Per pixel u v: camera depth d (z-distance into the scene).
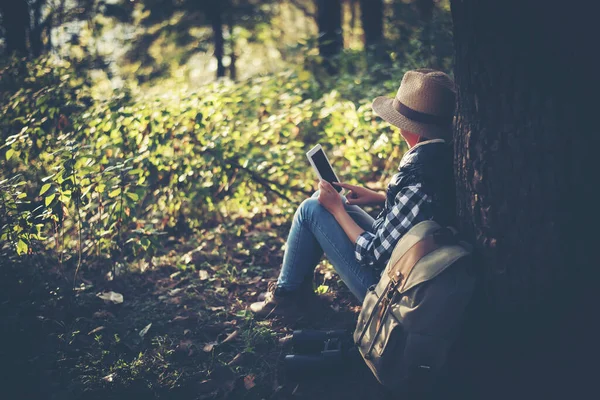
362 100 4.77
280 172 4.25
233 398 2.61
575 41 2.00
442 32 5.41
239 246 4.11
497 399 2.30
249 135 4.40
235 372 2.76
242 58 11.57
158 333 3.12
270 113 4.84
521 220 2.13
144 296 3.55
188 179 4.21
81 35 8.24
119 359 2.86
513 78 2.06
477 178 2.19
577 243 2.09
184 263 3.91
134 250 3.56
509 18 2.04
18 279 3.49
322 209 2.81
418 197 2.38
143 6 8.76
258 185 4.36
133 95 4.56
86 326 3.14
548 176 2.06
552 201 2.08
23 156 4.02
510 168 2.11
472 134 2.19
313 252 2.96
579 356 2.17
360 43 10.05
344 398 2.56
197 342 3.03
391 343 2.27
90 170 3.42
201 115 4.05
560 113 2.02
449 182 2.43
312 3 12.50
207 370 2.78
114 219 3.56
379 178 4.93
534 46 2.02
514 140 2.08
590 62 2.00
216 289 3.54
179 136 4.11
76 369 2.78
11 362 2.80
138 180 3.83
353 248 2.72
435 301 2.19
